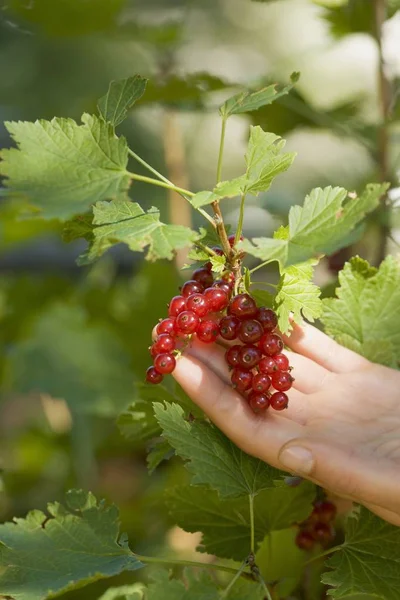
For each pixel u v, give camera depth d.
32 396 1.41
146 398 0.61
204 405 0.55
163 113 1.03
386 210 0.78
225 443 0.56
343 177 1.02
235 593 0.53
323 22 0.88
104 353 0.99
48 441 1.10
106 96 0.55
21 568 0.55
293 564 0.68
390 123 0.81
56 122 0.53
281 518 0.61
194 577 0.53
